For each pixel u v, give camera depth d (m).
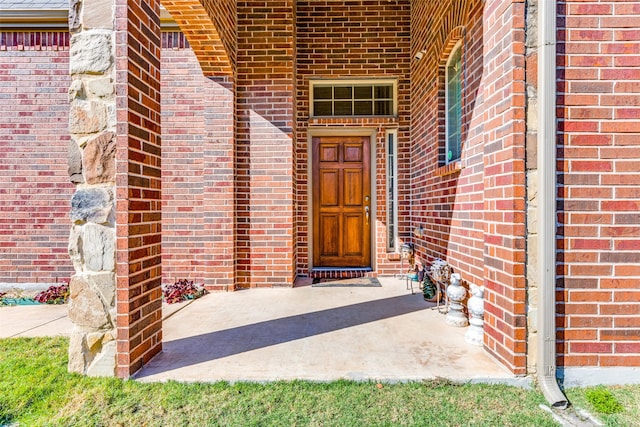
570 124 2.29
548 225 2.23
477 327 2.80
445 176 4.03
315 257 5.66
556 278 2.29
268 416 1.90
